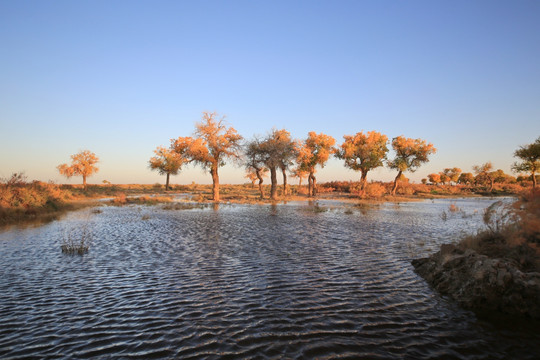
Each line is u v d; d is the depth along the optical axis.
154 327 5.59
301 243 13.16
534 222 7.52
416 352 4.77
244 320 5.87
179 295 7.19
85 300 6.90
